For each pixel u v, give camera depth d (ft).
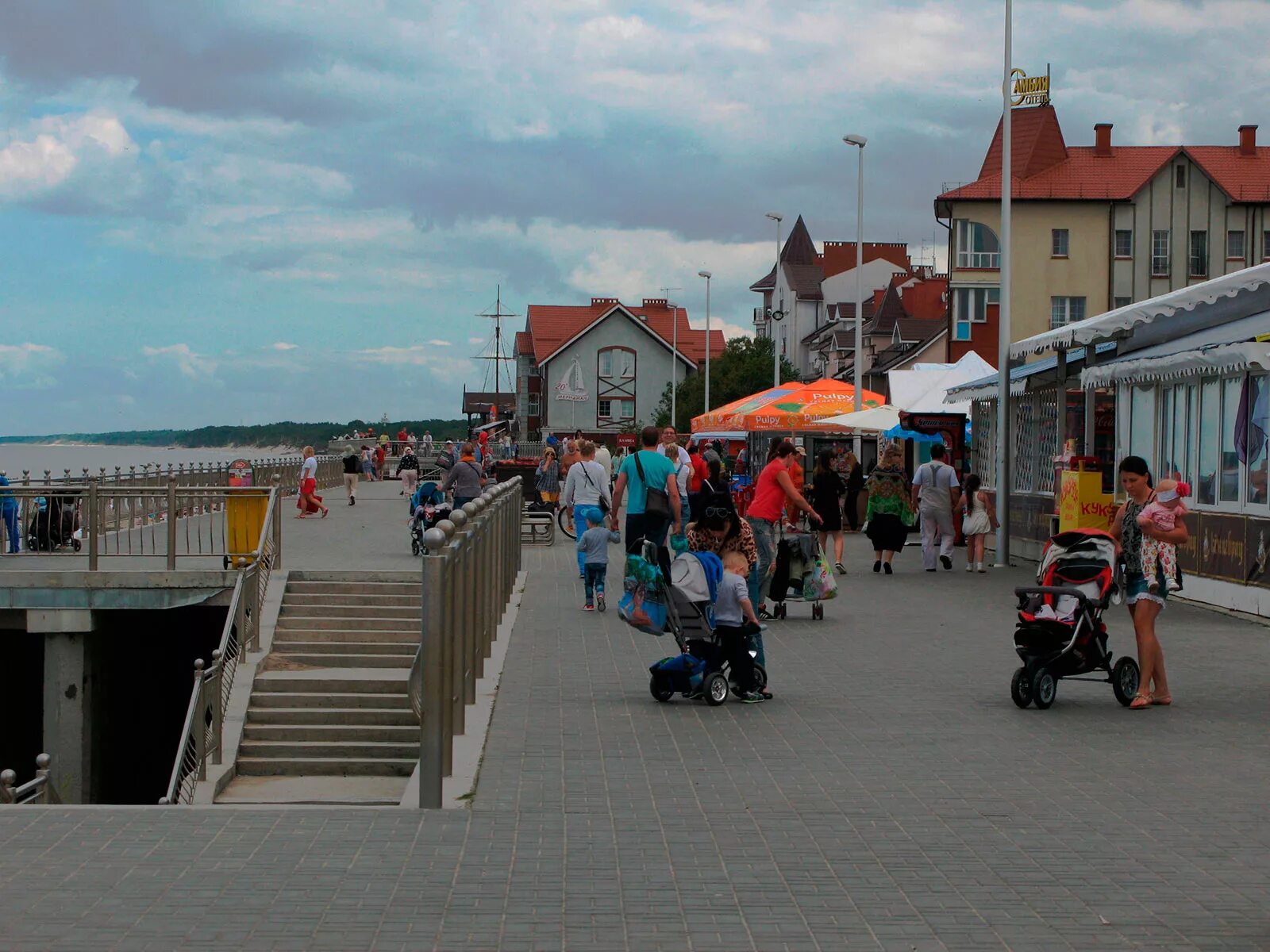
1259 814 24.62
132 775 68.49
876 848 22.36
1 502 65.87
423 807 24.93
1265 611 52.13
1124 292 212.84
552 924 18.54
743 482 105.60
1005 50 80.53
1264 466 52.47
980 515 75.41
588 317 379.96
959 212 213.25
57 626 59.88
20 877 20.47
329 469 180.75
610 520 56.39
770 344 315.78
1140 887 20.30
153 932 18.16
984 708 35.29
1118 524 35.86
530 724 33.14
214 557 64.64
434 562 25.04
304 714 49.49
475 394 436.35
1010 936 18.13
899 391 108.99
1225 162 219.61
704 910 19.17
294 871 20.81
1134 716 34.27
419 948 17.63
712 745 30.68
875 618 54.70
